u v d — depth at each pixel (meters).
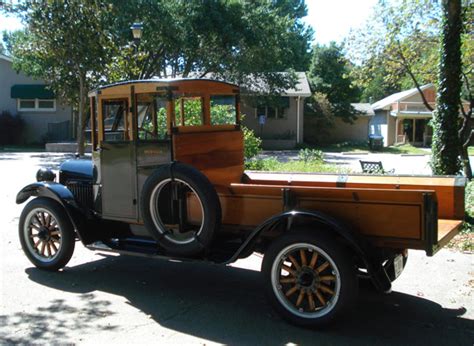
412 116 39.00
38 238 5.97
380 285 4.05
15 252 6.65
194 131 5.20
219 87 5.64
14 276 5.65
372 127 44.31
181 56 25.11
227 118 5.86
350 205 4.16
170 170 4.64
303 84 34.53
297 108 34.00
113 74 14.95
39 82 31.20
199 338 4.05
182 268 6.04
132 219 5.29
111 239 5.65
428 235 3.89
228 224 4.81
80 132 16.42
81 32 15.16
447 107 8.32
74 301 4.88
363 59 13.90
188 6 22.12
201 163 5.26
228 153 5.69
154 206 4.85
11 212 9.35
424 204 3.88
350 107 38.00
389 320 4.43
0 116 30.50
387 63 13.37
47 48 15.82
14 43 24.03
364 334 4.14
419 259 6.26
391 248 4.18
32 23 14.90
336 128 39.25
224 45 24.06
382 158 25.42
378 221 4.07
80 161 6.36
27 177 14.68
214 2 22.70
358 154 28.89
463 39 11.54
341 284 4.05
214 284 5.44
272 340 4.02
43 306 4.75
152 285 5.40
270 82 27.97
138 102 5.16
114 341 3.99
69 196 5.68
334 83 39.94
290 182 5.77
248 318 4.48
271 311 4.65
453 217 4.84
